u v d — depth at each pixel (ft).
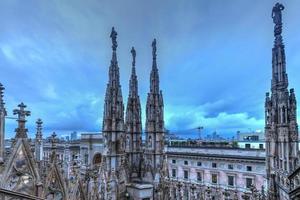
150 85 145.59
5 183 59.31
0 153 60.49
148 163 137.18
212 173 243.19
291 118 83.71
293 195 55.42
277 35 92.99
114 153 123.95
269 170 96.53
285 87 87.35
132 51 151.33
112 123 126.41
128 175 132.98
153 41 151.84
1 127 60.70
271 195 91.50
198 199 139.23
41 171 73.15
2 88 61.41
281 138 85.25
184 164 266.16
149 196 123.95
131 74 148.77
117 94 130.82
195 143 341.62
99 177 103.96
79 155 229.66
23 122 64.90
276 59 91.45
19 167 62.75
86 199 90.33
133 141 142.51
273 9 95.09
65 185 74.23
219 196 146.20
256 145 301.84
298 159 70.49
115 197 113.80
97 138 242.99
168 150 284.41
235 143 319.06
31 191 64.59
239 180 223.30
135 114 144.97
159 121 142.41
